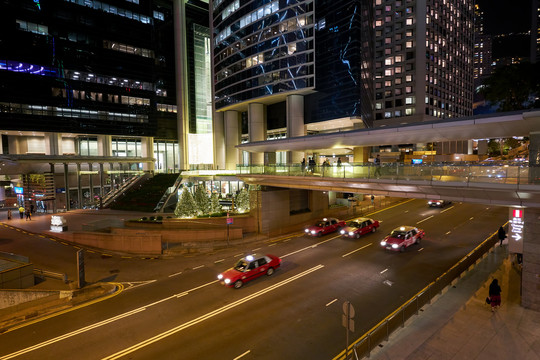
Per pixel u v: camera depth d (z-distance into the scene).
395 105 76.50
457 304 13.93
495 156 62.31
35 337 12.55
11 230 29.83
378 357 10.27
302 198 33.97
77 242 26.12
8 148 51.47
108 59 56.84
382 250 22.59
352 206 39.03
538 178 12.09
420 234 23.94
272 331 12.53
